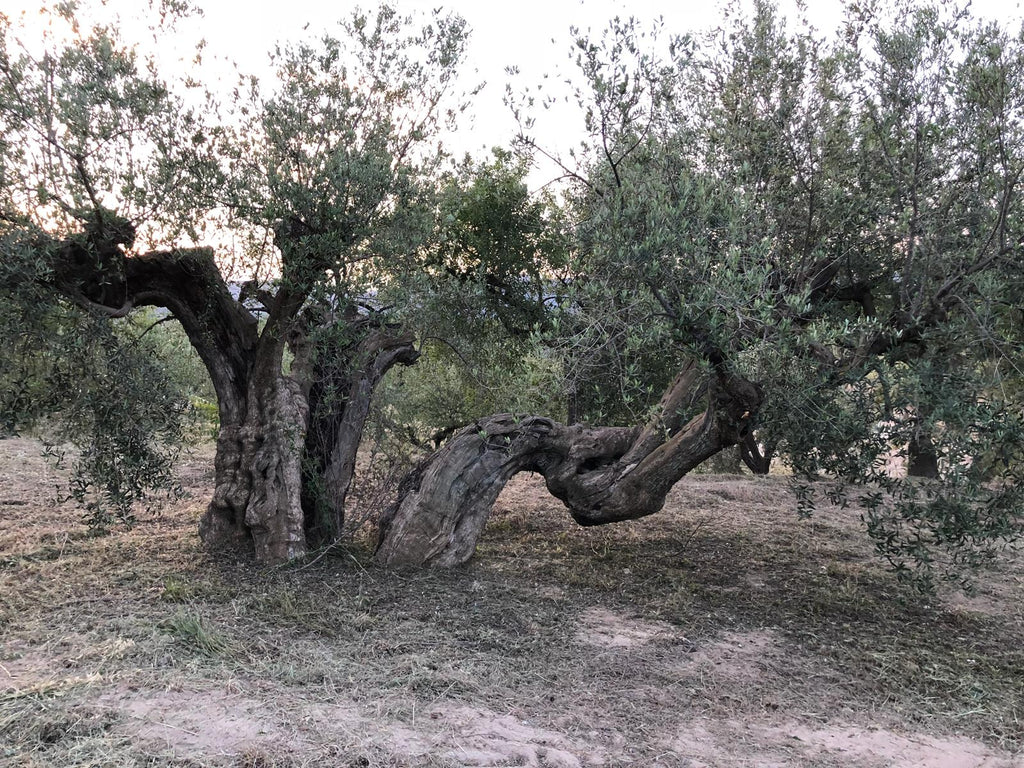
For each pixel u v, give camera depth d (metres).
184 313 6.28
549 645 4.93
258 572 5.96
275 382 6.32
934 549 7.99
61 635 4.55
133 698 3.72
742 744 3.76
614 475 6.46
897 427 4.73
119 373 5.56
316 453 6.78
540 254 9.26
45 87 4.88
